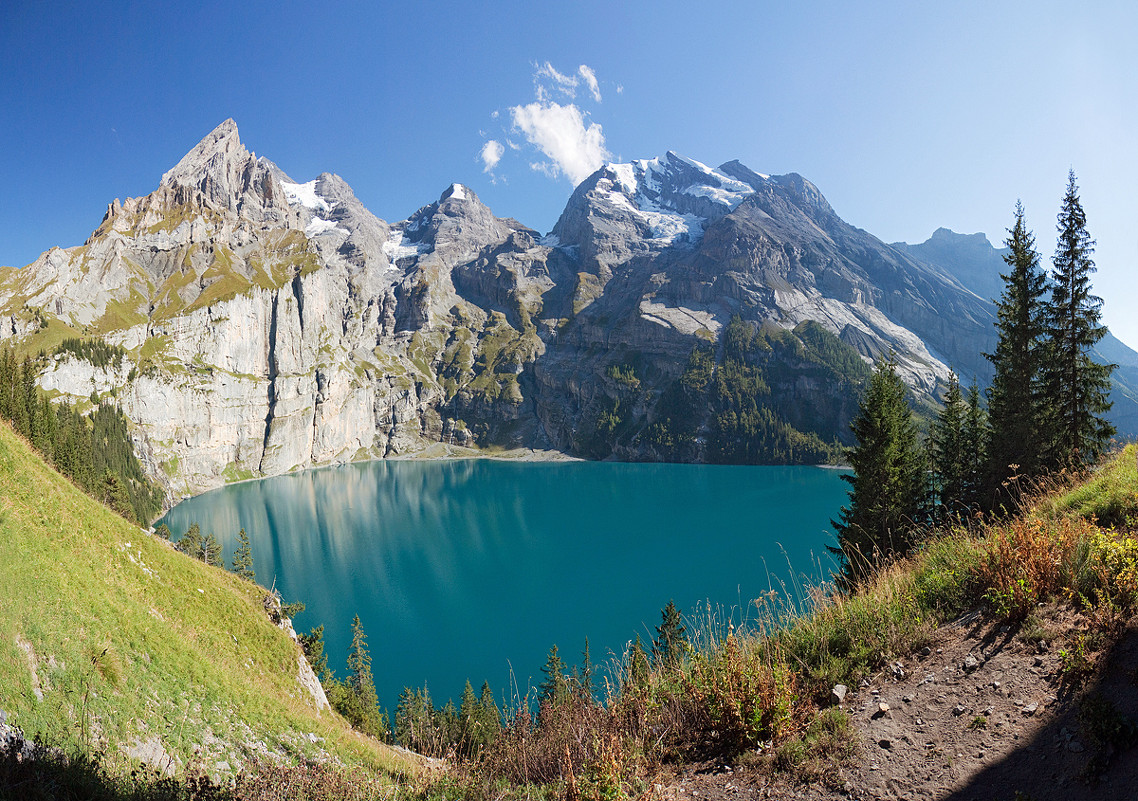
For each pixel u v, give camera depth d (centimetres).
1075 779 521
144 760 1658
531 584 10419
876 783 609
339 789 1091
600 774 693
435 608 9338
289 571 11488
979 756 596
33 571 1984
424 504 18562
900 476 3703
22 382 10550
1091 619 704
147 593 2691
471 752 1077
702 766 735
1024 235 3712
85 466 9844
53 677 1656
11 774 1069
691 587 9562
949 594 937
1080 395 3353
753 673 803
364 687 5559
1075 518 1023
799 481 19800
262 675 2962
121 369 19600
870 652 861
